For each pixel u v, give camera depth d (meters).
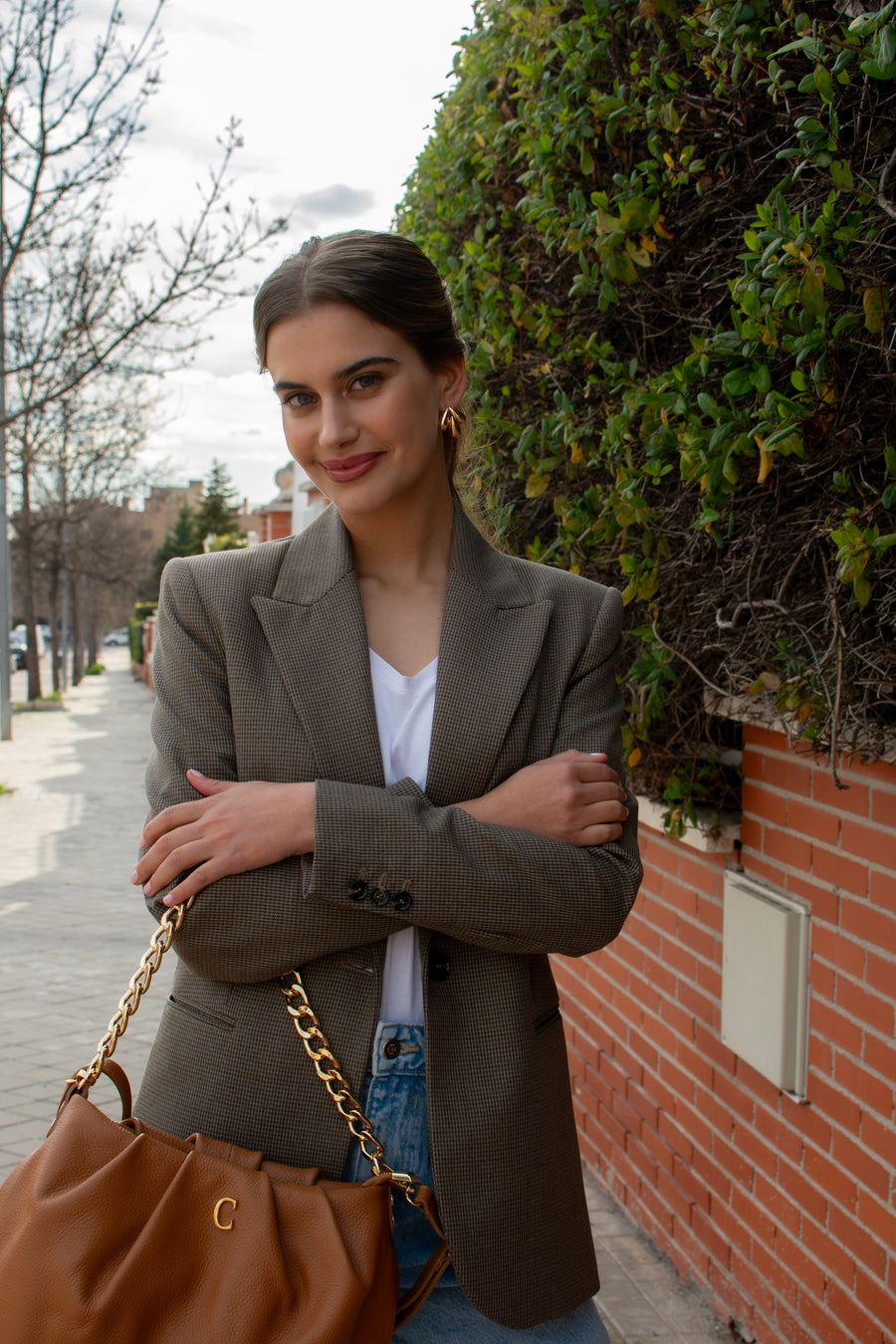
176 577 1.53
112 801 12.05
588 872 1.44
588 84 2.31
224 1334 1.15
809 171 1.80
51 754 16.77
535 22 2.48
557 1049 1.54
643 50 2.22
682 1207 2.90
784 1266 2.40
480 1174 1.40
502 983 1.46
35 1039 4.76
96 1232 1.16
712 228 2.15
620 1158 3.31
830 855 2.24
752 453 1.81
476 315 3.03
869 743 1.95
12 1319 1.13
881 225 1.61
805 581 2.00
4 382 11.89
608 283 2.23
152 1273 1.16
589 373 2.54
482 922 1.37
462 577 1.56
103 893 7.64
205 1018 1.44
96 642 50.81
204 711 1.47
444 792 1.48
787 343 1.70
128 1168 1.20
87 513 23.58
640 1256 3.01
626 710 2.53
